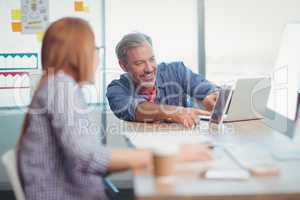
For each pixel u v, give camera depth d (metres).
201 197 0.96
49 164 1.26
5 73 3.18
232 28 3.22
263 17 3.20
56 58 1.31
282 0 3.18
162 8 3.20
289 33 2.45
